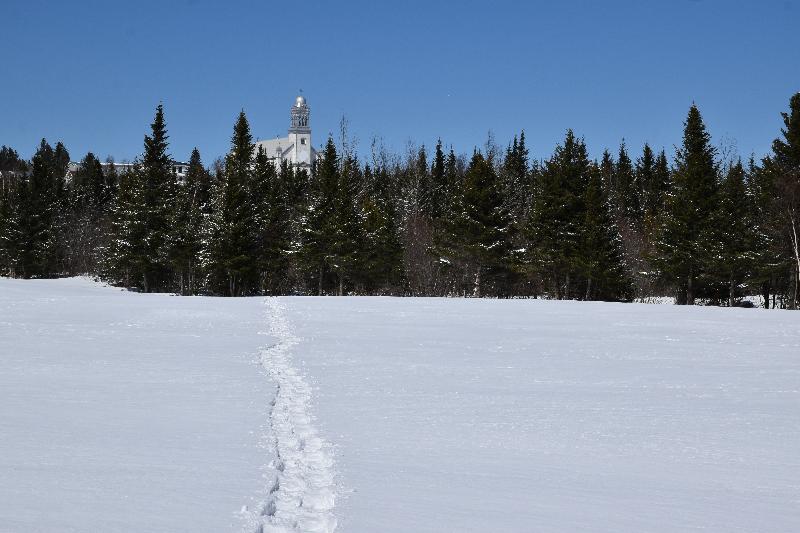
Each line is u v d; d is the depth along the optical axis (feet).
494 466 19.97
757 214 172.24
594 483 18.37
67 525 13.58
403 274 199.41
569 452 21.97
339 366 42.11
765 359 48.60
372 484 17.66
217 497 15.92
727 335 65.98
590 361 46.70
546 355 49.67
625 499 16.89
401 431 24.53
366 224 193.77
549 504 16.34
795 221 148.66
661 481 18.70
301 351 49.67
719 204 160.86
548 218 176.65
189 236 187.01
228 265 178.81
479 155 185.78
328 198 191.62
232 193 182.50
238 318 78.74
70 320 71.97
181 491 16.31
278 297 125.08
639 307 105.81
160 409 27.43
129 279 194.18
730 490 17.93
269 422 25.16
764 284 173.68
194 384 34.12
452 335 63.31
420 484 17.80
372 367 41.88
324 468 19.33
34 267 229.86
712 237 159.22
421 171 264.31
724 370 42.73
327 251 189.98
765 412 29.04
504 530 14.37
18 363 41.16
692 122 168.66
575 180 176.45
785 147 156.04
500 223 183.42
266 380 35.65
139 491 16.21
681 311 97.71
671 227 164.35
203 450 20.65
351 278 199.00
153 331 62.80
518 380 37.76
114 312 83.46
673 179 169.99
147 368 39.78
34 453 19.67
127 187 199.21
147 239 183.21
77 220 260.83
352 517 14.96
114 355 45.62
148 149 192.95
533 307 103.14
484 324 75.51
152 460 19.25
